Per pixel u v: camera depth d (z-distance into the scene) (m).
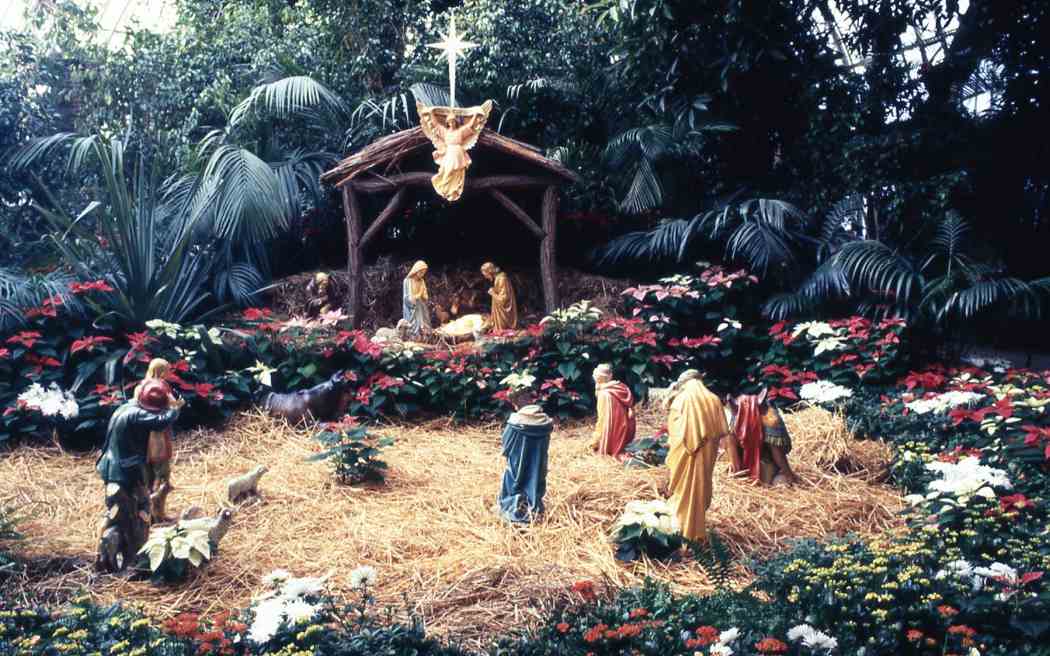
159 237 10.29
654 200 10.93
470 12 11.83
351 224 10.25
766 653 4.21
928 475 6.96
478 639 4.78
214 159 10.00
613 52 11.16
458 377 9.02
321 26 12.19
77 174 11.40
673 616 4.66
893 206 10.31
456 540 5.98
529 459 6.29
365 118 11.52
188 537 5.39
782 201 10.70
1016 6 10.59
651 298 10.60
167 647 4.39
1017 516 5.96
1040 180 10.88
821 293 10.08
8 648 4.39
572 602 5.12
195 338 8.73
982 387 8.45
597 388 7.73
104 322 8.77
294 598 4.53
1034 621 4.40
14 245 11.02
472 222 11.96
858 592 4.70
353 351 9.18
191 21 12.78
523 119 11.76
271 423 8.45
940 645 4.44
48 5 12.02
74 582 5.36
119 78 11.74
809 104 10.88
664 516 5.78
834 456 7.50
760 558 5.77
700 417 5.73
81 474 7.37
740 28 10.51
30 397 7.43
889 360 9.27
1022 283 9.44
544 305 11.05
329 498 6.73
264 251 10.91
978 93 11.12
